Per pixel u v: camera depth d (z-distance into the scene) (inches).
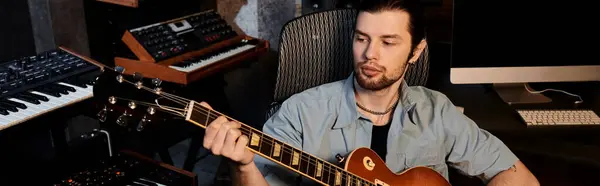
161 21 118.6
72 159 83.0
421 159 67.7
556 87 97.9
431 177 65.3
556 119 84.4
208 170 117.7
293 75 75.5
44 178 82.7
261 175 55.9
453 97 94.2
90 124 113.3
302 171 55.2
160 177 77.0
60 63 91.1
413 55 61.9
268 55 134.8
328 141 64.3
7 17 101.0
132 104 44.0
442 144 69.1
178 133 106.5
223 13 133.8
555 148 82.2
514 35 88.0
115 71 46.1
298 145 63.4
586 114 86.0
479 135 70.2
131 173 76.7
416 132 67.2
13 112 79.1
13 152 95.0
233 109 138.3
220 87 127.3
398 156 66.1
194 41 114.6
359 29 59.0
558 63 89.7
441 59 110.3
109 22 111.0
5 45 102.0
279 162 53.4
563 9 87.2
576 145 81.4
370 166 61.3
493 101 92.7
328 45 75.7
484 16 87.0
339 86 65.4
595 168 82.4
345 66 76.5
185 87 114.5
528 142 82.4
